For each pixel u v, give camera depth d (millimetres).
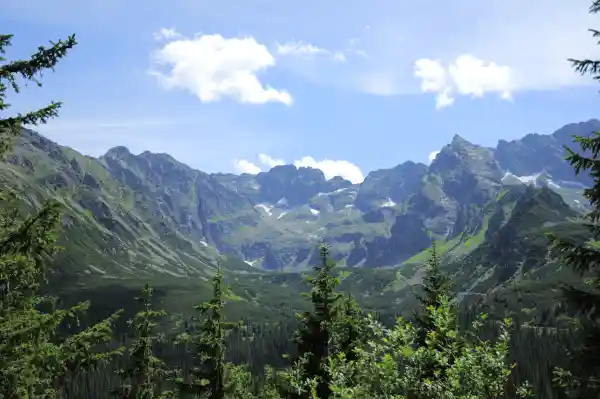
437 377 10750
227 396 27938
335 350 22562
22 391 12422
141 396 31250
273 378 23891
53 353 13234
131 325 33156
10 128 12531
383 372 10516
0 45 12508
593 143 14117
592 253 13148
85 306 13992
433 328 16281
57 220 12992
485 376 10312
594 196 14086
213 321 28172
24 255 12453
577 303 13141
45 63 12750
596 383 13078
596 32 13891
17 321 12742
